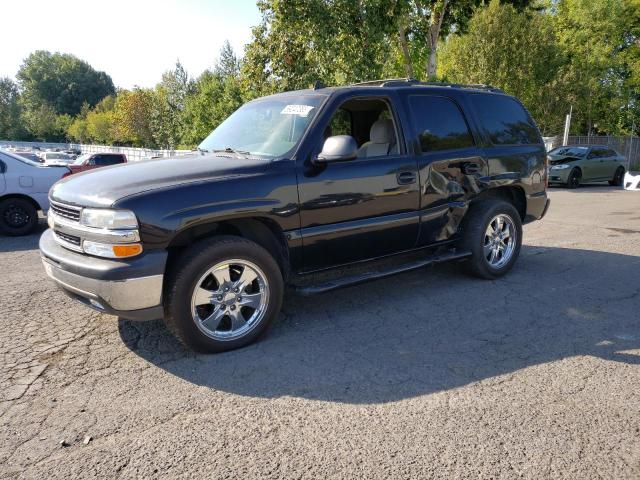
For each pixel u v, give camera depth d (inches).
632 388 122.6
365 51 585.6
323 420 109.7
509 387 123.3
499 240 214.2
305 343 150.4
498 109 215.2
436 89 194.9
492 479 90.5
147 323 167.2
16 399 119.3
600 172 699.4
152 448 100.4
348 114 187.6
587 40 1151.0
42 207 350.9
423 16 676.1
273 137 164.9
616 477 91.1
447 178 189.0
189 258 133.9
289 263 154.4
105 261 128.6
